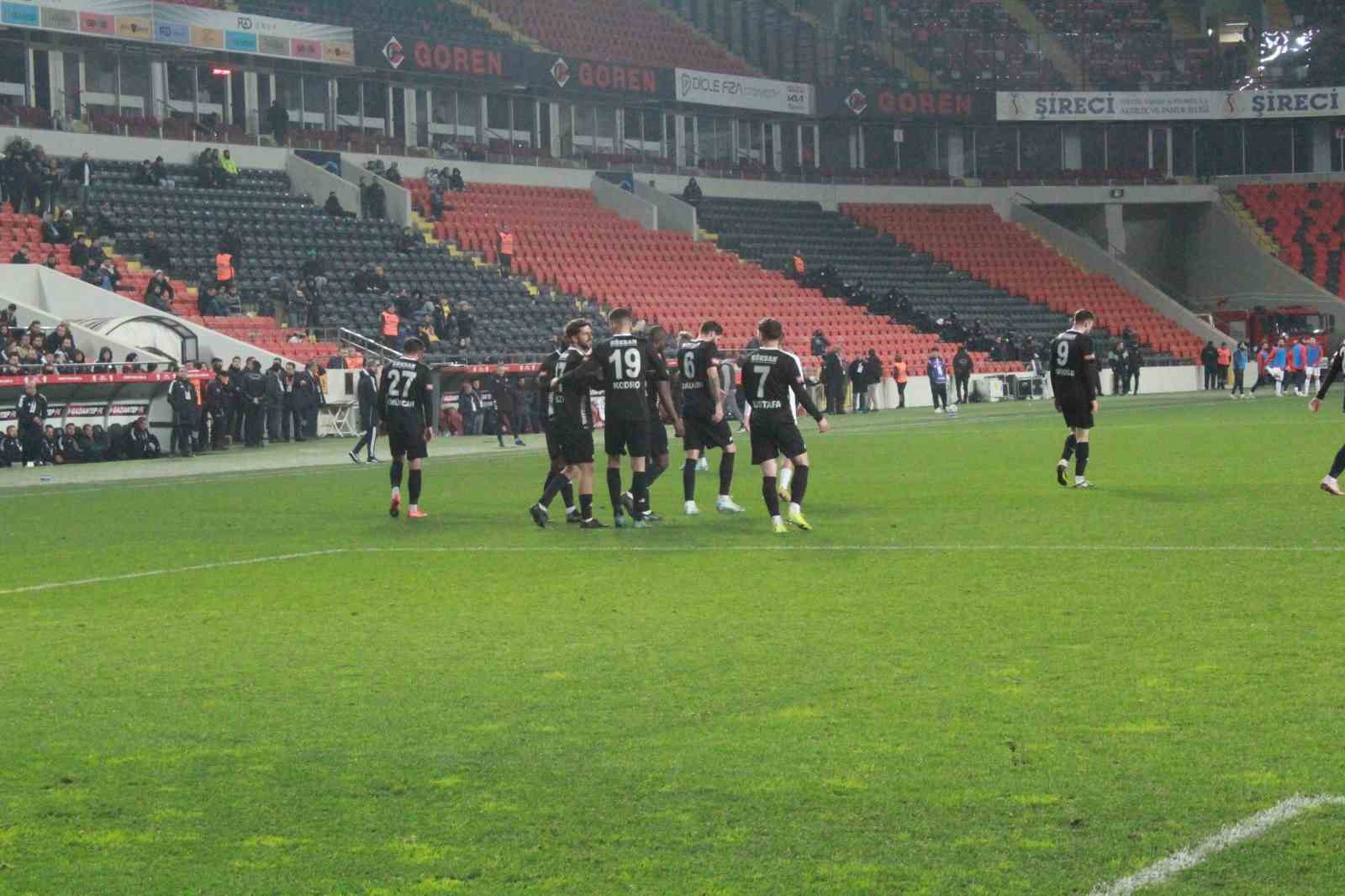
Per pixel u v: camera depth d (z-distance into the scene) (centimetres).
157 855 1298
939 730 1630
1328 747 1522
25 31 10800
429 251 11356
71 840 1340
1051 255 14900
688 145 15012
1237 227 15450
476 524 3819
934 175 15462
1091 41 15925
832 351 10631
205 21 11044
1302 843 1254
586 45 14912
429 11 13838
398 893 1198
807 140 15588
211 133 11431
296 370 8481
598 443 7356
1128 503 3800
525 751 1591
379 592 2719
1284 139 16025
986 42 15825
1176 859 1224
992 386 12550
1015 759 1512
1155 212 16112
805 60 15625
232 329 9175
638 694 1841
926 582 2645
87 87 11338
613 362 3622
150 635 2317
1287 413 8450
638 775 1495
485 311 10788
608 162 13838
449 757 1576
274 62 12056
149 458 7325
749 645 2127
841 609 2405
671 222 13612
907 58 15775
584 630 2283
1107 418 8444
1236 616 2233
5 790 1491
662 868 1239
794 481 3469
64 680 1994
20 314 8094
